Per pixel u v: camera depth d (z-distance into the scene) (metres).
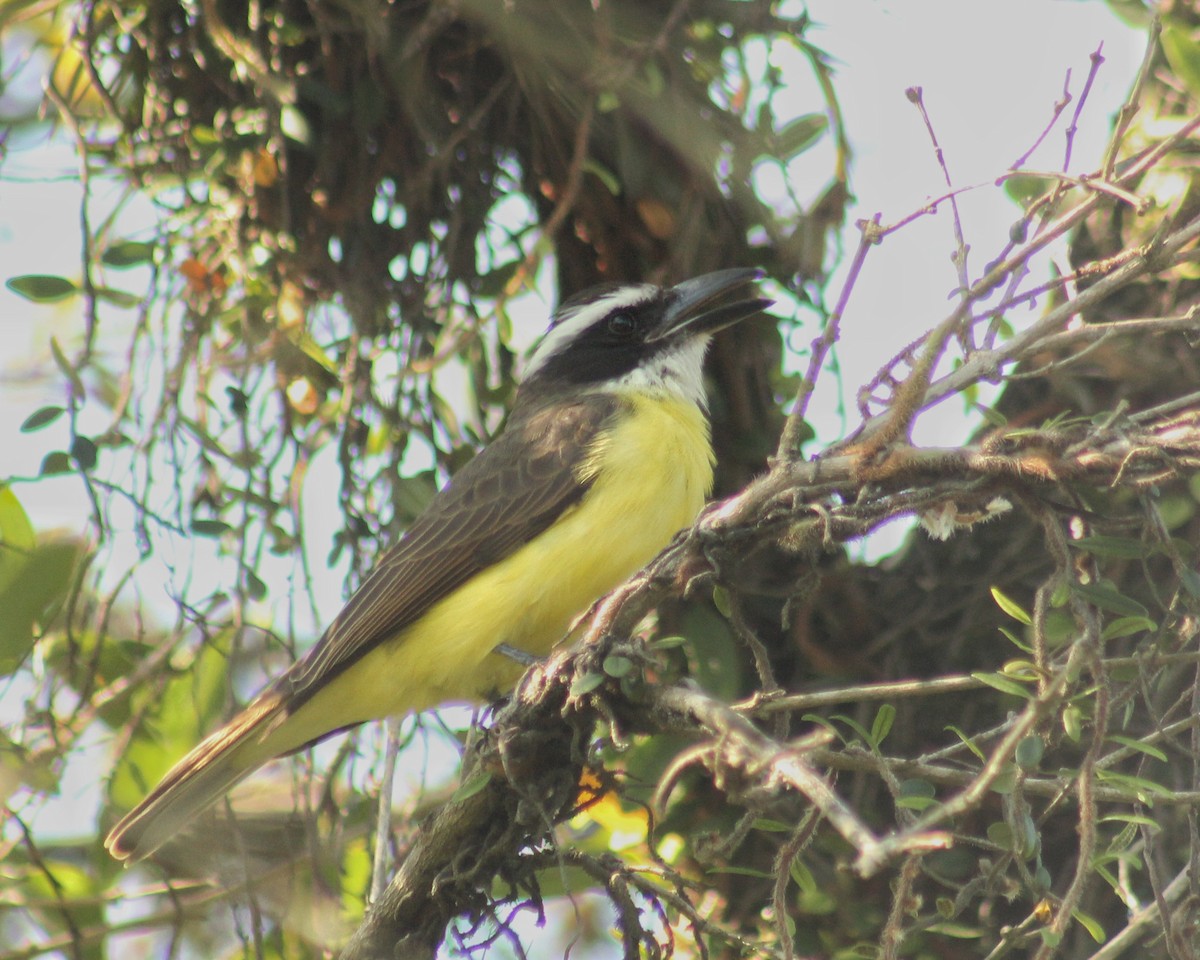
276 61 10.16
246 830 10.89
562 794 7.50
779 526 6.68
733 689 10.26
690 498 10.02
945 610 10.48
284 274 10.55
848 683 10.46
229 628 10.54
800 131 10.51
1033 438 6.12
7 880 10.27
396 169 10.52
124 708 11.09
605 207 10.78
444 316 10.73
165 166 10.72
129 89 10.73
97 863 10.83
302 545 10.17
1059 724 6.71
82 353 9.99
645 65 10.10
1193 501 9.45
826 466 6.52
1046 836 9.52
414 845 8.78
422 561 9.71
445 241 10.70
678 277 10.72
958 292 6.63
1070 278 6.67
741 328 10.98
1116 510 9.50
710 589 10.34
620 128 10.34
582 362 10.77
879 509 6.37
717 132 10.40
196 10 10.36
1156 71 10.10
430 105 10.39
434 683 9.72
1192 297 10.26
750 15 10.30
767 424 10.98
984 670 10.28
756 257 10.89
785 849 6.38
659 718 6.87
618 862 7.75
